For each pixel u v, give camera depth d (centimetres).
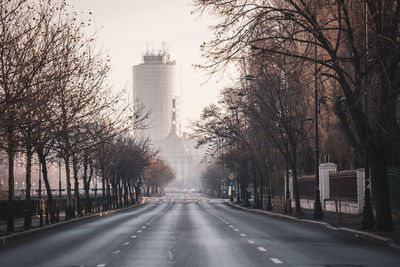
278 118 5869
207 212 7500
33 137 3653
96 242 2825
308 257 2130
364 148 3212
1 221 4903
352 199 5506
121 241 2864
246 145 7881
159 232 3531
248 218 5638
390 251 2373
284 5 3616
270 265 1888
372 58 2973
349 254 2244
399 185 4597
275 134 7019
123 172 10325
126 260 2042
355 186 5400
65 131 4078
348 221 4403
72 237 3192
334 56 3019
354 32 3139
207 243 2730
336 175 6125
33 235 3506
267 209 7488
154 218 5634
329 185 6531
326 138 5847
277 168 9694
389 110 2997
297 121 6347
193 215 6431
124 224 4522
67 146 5303
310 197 7394
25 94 3231
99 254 2255
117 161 9044
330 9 3023
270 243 2736
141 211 8175
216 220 5162
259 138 7675
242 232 3528
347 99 3106
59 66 3388
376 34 2778
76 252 2344
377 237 2798
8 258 2156
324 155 6475
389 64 2902
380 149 3134
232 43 2797
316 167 5022
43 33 3297
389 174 4641
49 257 2173
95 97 4103
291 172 8444
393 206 4578
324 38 3009
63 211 7200
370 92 2939
